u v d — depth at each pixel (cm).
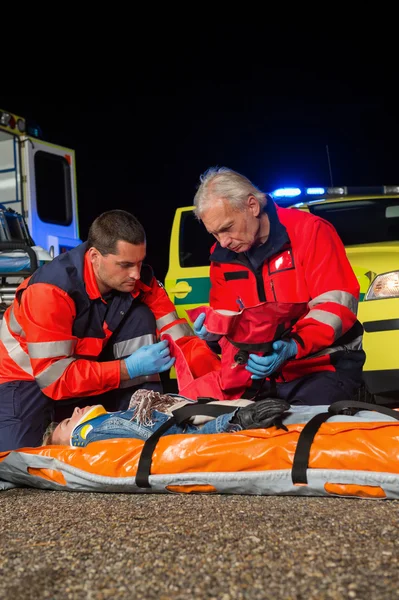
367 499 249
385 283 437
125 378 340
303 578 170
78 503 270
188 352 371
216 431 282
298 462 253
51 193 799
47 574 184
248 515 232
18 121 762
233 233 330
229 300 361
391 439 247
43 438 318
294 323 308
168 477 271
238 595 163
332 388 340
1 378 358
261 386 326
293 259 342
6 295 550
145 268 380
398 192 590
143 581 175
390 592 159
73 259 347
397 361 430
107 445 286
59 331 340
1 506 274
